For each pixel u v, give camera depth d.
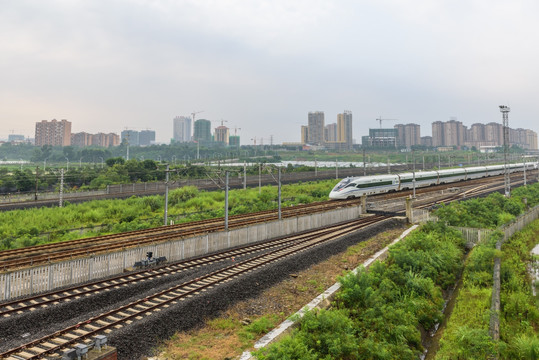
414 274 25.28
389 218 45.41
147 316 17.66
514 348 17.33
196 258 28.84
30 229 38.47
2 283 19.53
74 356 12.04
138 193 70.38
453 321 20.19
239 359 15.37
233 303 20.53
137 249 26.42
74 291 21.48
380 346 17.17
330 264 28.39
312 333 17.38
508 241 35.72
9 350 14.52
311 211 48.91
